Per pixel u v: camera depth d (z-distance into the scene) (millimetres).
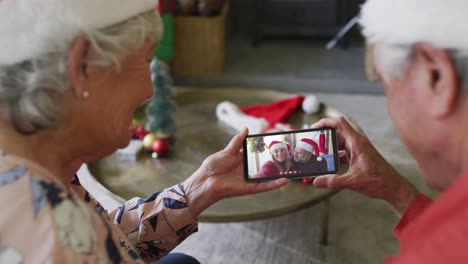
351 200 2291
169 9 3299
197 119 2215
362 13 728
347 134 1132
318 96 3451
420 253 591
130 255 962
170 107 1962
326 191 1693
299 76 3561
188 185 1111
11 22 706
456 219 581
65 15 720
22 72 724
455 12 591
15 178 691
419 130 685
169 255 1241
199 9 3488
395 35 648
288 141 1130
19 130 755
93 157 905
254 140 1126
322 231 2012
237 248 2021
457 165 667
